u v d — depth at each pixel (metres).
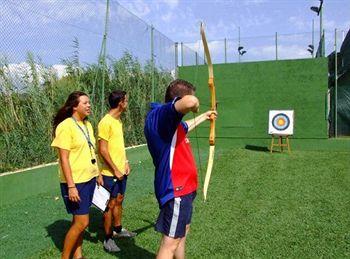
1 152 6.04
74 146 3.30
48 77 7.01
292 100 11.82
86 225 3.36
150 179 7.45
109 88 8.88
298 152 10.96
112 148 3.90
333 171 7.95
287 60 11.83
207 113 3.08
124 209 5.34
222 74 12.48
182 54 13.17
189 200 2.63
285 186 6.68
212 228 4.52
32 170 6.19
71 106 3.40
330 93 12.25
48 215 5.09
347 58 11.60
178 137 2.62
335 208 5.29
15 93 6.38
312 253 3.79
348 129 11.70
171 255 2.61
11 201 5.76
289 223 4.68
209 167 3.22
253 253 3.80
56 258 3.67
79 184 3.29
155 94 11.33
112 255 3.75
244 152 10.90
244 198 5.88
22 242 4.09
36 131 6.66
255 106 12.21
